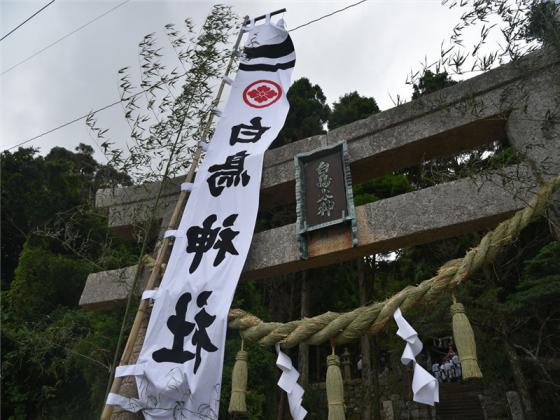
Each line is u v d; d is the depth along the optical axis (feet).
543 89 15.35
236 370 14.67
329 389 13.10
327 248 16.70
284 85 22.20
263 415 35.96
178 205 19.07
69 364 32.86
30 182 62.59
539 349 34.96
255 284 52.47
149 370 15.10
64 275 47.01
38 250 48.91
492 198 14.64
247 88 22.58
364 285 42.86
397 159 18.30
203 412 13.97
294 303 55.83
